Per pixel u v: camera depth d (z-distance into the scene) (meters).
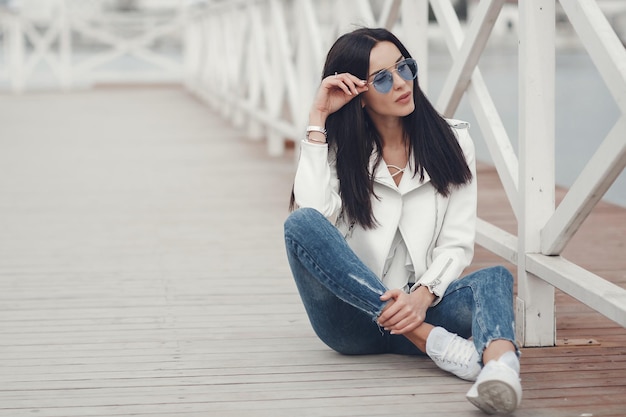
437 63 18.14
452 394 2.19
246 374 2.37
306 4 5.81
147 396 2.22
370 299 2.21
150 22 16.81
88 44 24.69
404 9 3.88
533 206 2.55
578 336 2.68
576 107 10.21
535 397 2.17
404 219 2.38
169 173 6.24
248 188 5.59
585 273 2.33
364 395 2.20
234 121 9.62
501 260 3.74
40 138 8.35
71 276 3.49
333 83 2.28
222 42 10.83
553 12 2.49
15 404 2.18
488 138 2.91
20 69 14.73
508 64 18.05
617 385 2.25
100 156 7.14
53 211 4.90
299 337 2.70
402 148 2.38
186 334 2.74
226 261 3.71
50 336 2.73
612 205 4.93
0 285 3.36
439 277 2.28
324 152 2.35
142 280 3.42
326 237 2.22
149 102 12.63
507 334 2.09
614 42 2.12
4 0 15.63
